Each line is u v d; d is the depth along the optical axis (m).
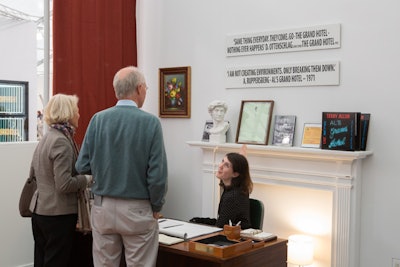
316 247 3.99
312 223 4.01
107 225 2.61
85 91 4.76
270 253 2.92
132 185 2.57
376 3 3.67
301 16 4.06
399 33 3.57
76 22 4.67
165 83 4.99
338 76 3.85
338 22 3.86
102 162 2.62
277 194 4.20
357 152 3.52
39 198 3.05
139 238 2.62
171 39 4.96
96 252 2.70
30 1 5.69
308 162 3.89
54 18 4.53
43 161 3.02
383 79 3.65
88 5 4.76
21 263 4.18
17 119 5.78
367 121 3.69
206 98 4.70
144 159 2.59
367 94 3.73
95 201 2.69
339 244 3.73
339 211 3.73
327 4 3.91
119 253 2.72
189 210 4.84
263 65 4.27
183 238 2.96
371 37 3.70
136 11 5.22
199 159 4.75
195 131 4.79
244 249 2.76
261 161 4.18
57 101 3.09
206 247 2.66
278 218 4.20
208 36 4.67
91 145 2.68
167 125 5.02
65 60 4.61
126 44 5.11
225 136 4.48
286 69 4.13
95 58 4.81
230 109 4.52
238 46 4.43
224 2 4.54
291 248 3.77
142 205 2.61
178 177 4.93
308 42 4.00
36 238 3.18
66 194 3.05
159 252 2.97
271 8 4.24
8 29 5.79
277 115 4.20
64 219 3.05
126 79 2.67
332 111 3.90
